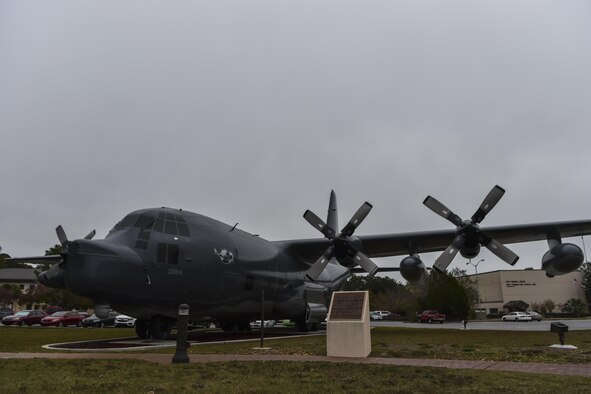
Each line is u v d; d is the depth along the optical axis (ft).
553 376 26.35
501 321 177.58
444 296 162.09
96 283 50.21
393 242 72.64
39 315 134.10
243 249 67.36
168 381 25.82
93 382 25.31
